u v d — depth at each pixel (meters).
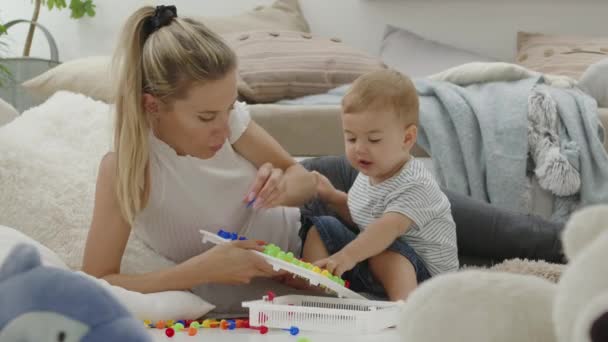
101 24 3.31
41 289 0.51
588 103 2.06
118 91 1.26
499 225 1.68
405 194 1.40
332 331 1.05
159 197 1.31
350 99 1.41
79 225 1.40
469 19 3.21
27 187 1.42
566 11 3.16
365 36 3.28
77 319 0.49
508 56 3.21
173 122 1.26
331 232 1.46
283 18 3.18
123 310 0.52
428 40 3.19
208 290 1.33
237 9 3.32
